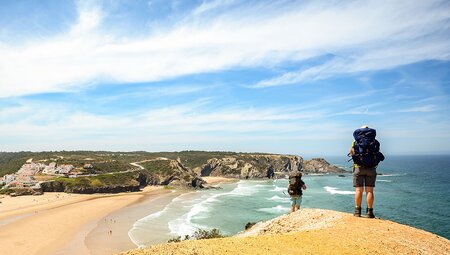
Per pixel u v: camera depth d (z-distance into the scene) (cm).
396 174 15562
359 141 939
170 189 11612
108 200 8338
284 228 1073
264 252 729
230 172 16788
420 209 6375
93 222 5453
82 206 7231
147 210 6669
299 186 1246
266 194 9594
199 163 17550
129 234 4619
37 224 5322
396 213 5981
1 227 5141
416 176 14388
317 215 1072
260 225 1223
